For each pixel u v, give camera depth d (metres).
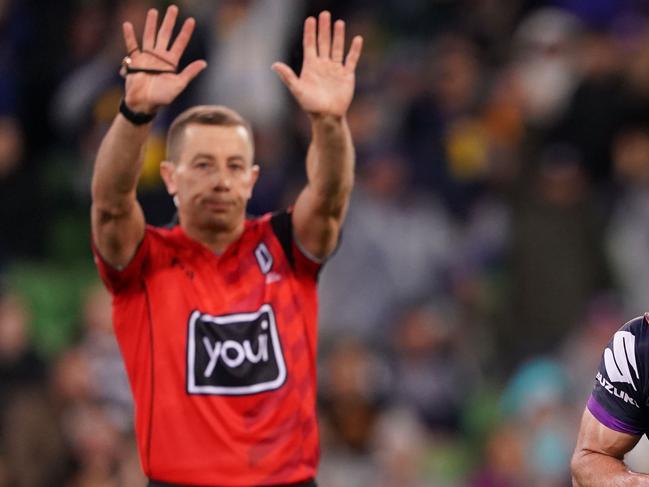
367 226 49.94
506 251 51.25
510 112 55.09
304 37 23.73
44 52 55.44
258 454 22.83
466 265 52.06
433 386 47.16
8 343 44.44
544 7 59.28
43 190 52.94
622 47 56.00
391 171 50.66
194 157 23.38
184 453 22.78
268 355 23.28
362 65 56.94
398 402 46.72
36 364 44.78
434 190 53.62
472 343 50.03
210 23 53.91
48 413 42.72
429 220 51.34
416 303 50.12
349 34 58.12
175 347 23.14
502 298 50.91
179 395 22.97
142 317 23.44
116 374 42.62
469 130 54.75
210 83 52.94
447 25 59.41
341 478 43.03
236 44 53.41
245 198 23.58
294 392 23.23
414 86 55.44
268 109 53.06
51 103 54.81
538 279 49.84
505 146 54.69
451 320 50.22
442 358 47.81
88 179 53.66
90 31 54.47
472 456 46.44
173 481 22.80
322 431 43.59
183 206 23.59
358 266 49.69
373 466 43.25
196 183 23.38
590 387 45.72
